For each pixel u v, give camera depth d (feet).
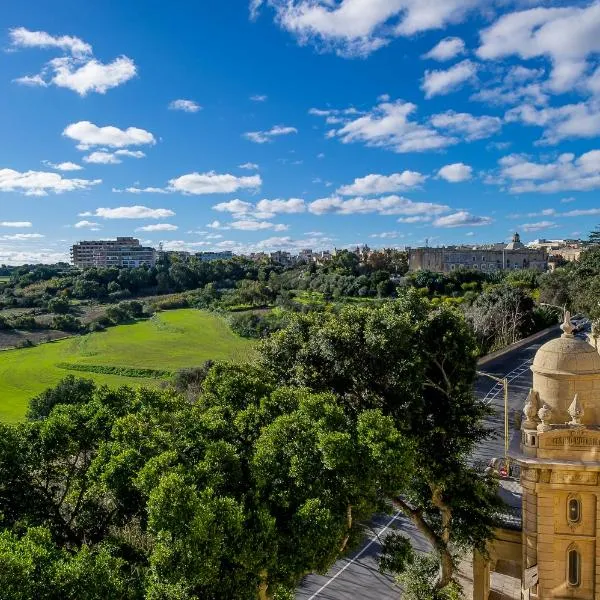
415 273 578.25
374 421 78.48
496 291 368.07
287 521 69.46
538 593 78.84
